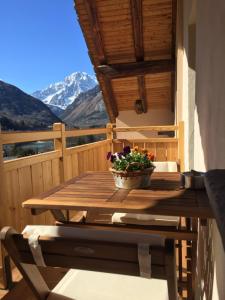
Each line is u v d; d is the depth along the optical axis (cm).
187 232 177
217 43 122
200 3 177
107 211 139
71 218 333
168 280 86
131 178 167
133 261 86
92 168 400
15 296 200
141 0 494
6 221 214
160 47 622
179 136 396
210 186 85
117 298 117
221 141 117
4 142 210
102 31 577
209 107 147
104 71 667
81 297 117
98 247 87
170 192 158
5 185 214
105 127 449
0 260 209
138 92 791
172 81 715
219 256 115
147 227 190
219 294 115
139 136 882
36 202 150
